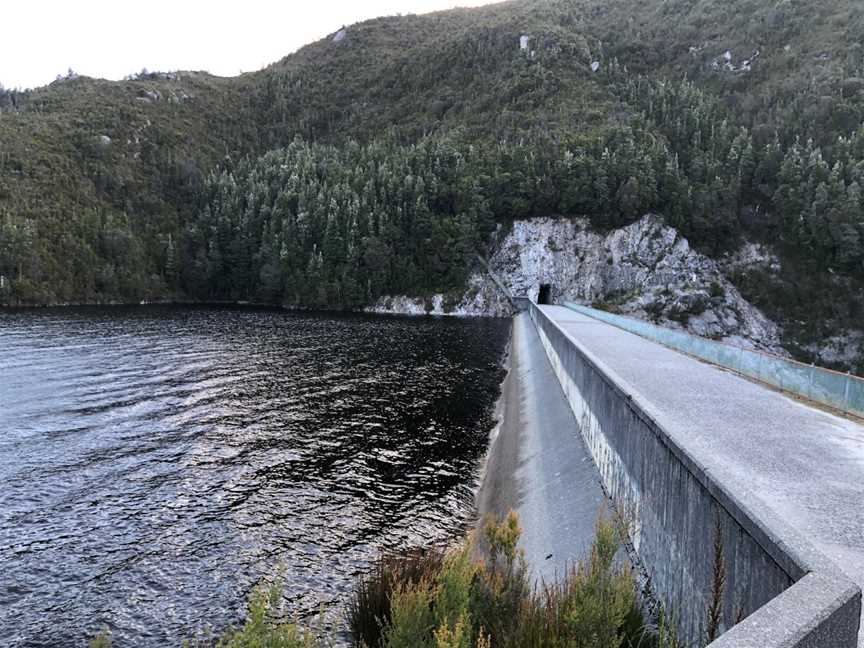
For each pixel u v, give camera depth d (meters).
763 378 18.61
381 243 109.25
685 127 124.56
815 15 164.25
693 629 5.93
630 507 9.61
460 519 16.09
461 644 5.26
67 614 11.30
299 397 30.27
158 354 42.59
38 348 43.41
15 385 30.80
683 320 99.62
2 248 87.62
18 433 22.61
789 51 156.88
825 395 14.83
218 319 73.94
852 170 103.81
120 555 13.56
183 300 111.19
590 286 108.12
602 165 110.25
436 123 160.88
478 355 49.41
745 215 109.06
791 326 99.00
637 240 107.00
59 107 148.25
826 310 97.75
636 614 6.32
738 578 4.88
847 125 119.62
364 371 38.44
